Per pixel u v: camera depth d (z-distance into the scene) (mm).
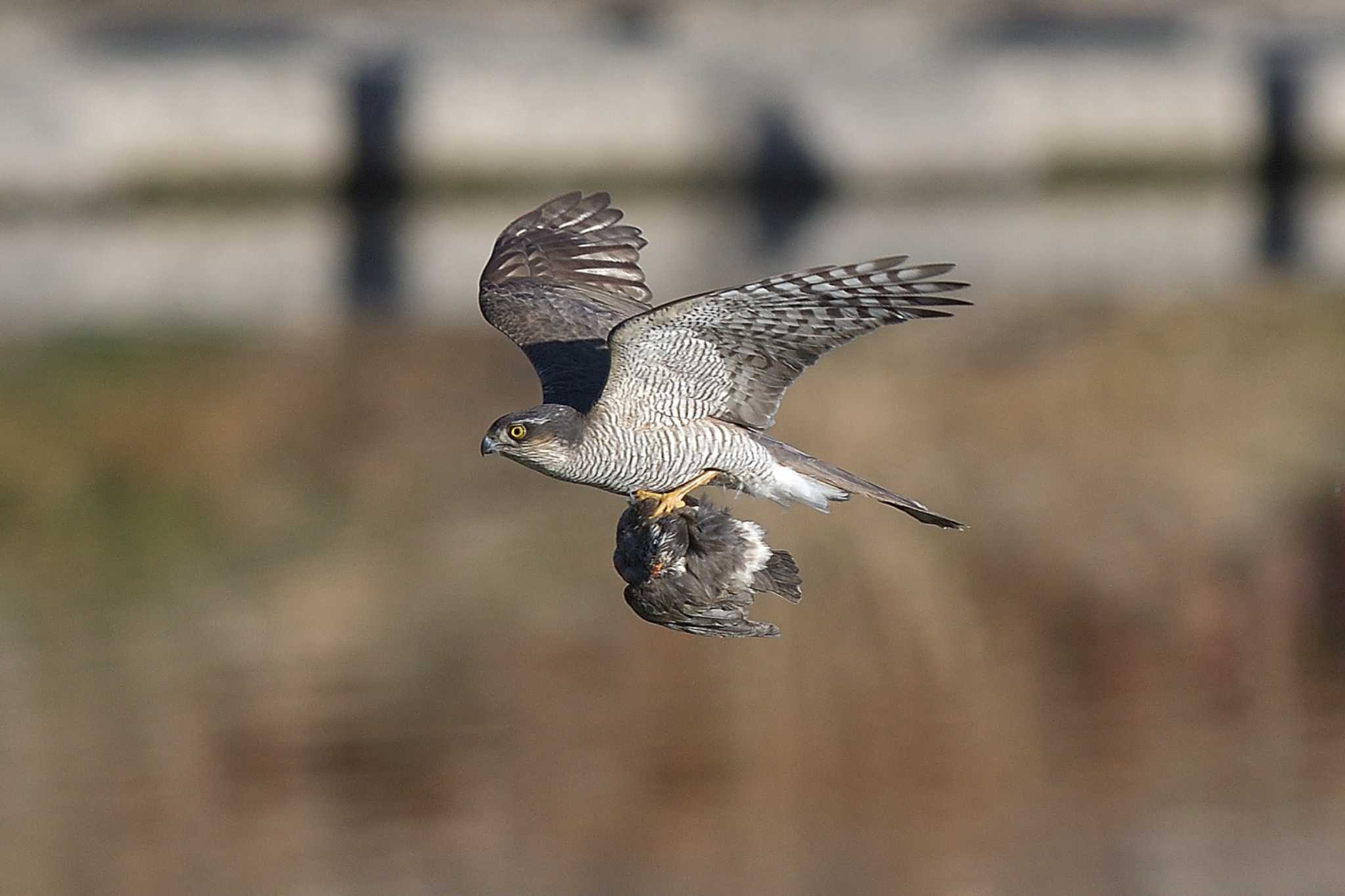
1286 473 17500
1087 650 14023
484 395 19141
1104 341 20516
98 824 11406
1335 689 13320
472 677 13484
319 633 14336
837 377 19297
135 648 13867
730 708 13055
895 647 14102
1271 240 26172
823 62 33531
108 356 19734
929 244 26156
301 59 30766
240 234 27516
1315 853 11070
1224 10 37406
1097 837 11312
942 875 10812
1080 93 32750
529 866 10953
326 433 18312
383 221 28859
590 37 34750
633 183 30938
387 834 11414
